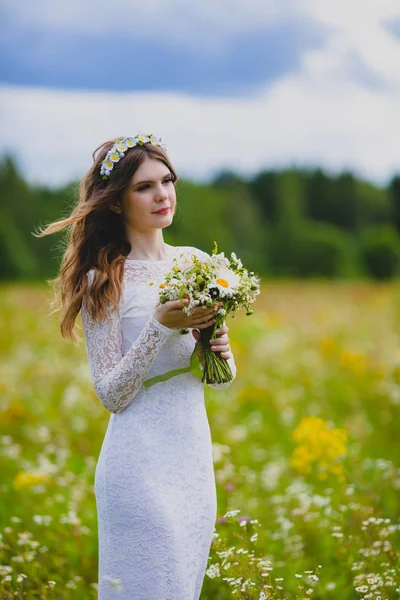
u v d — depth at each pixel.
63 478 5.36
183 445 3.03
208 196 44.56
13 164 38.25
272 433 7.05
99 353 3.03
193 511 3.00
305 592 3.41
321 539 4.29
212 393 8.07
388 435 6.65
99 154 3.26
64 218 3.52
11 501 5.11
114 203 3.20
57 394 8.66
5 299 20.20
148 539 2.91
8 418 7.16
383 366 8.80
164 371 3.06
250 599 3.27
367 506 4.62
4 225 35.84
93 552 4.26
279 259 43.75
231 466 5.10
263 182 48.09
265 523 4.62
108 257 3.15
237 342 11.45
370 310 17.33
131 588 2.92
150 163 3.17
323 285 29.16
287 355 10.97
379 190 49.84
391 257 40.62
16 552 4.09
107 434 3.10
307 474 5.51
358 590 3.28
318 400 8.16
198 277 2.92
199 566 3.03
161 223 3.19
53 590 3.77
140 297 3.09
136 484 2.94
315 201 49.25
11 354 11.70
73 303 3.13
